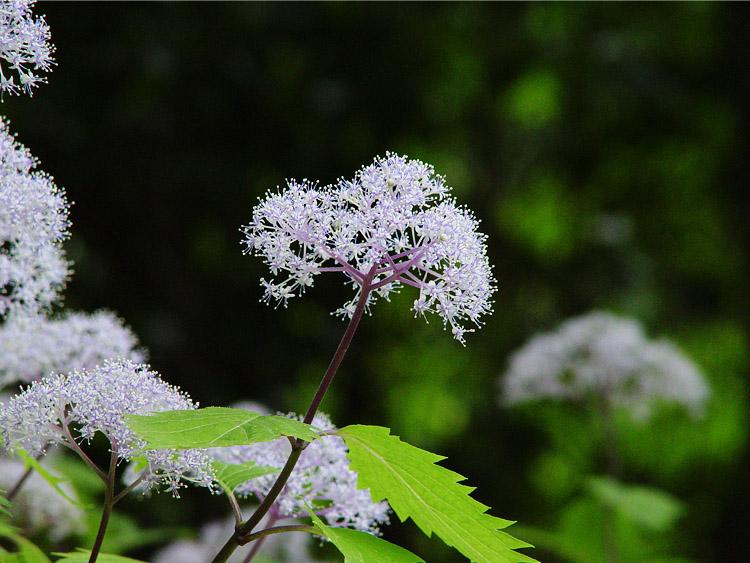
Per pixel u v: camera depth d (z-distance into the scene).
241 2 1.06
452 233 0.33
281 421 0.31
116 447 0.32
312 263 0.33
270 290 0.33
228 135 1.08
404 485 0.32
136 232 1.02
